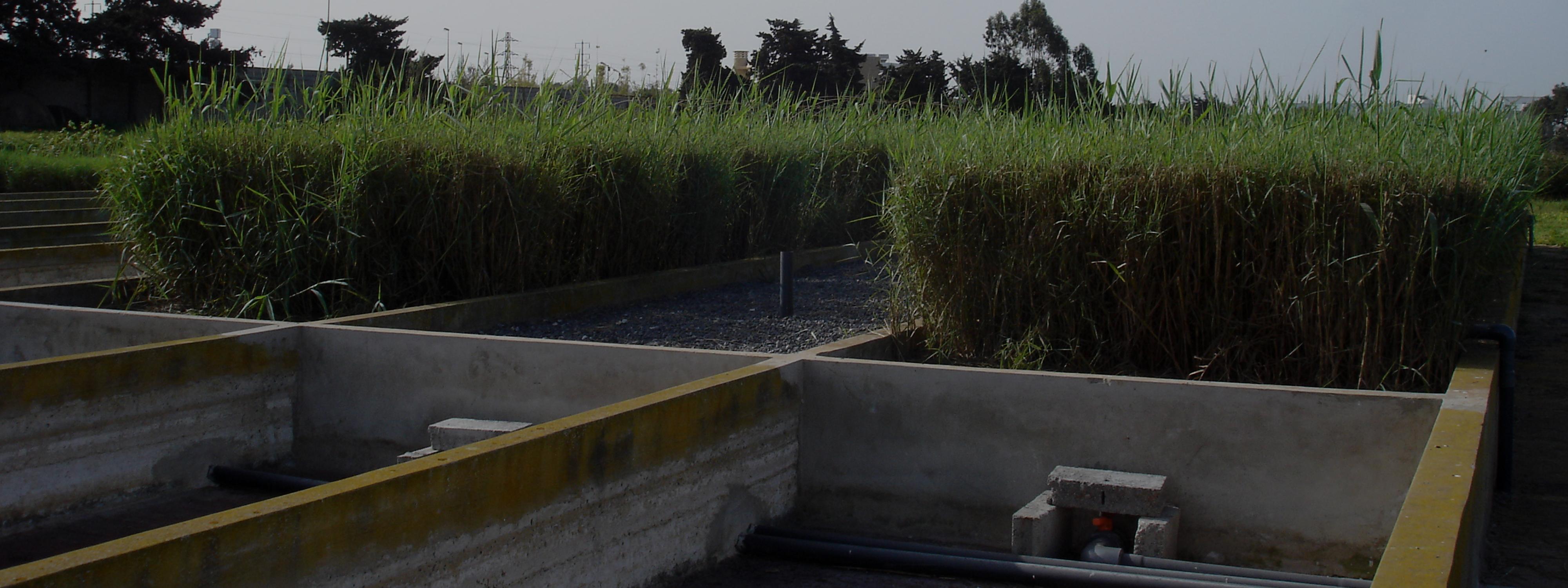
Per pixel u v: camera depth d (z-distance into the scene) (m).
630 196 8.69
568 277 8.34
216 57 39.06
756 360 4.93
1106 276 5.45
